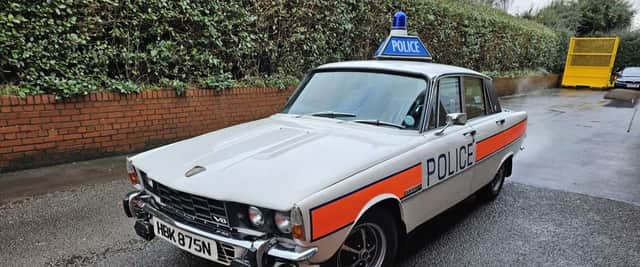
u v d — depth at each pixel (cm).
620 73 2409
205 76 732
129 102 625
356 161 262
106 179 520
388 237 286
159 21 651
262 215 223
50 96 550
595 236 389
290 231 219
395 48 523
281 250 222
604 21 2958
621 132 945
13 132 528
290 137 308
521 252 354
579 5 2992
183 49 685
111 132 614
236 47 757
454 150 347
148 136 655
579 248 364
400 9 1147
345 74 386
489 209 455
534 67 2281
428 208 321
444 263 332
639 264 338
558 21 2784
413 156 296
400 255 345
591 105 1505
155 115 656
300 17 855
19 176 521
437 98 347
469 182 384
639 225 417
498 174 479
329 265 253
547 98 1777
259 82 805
